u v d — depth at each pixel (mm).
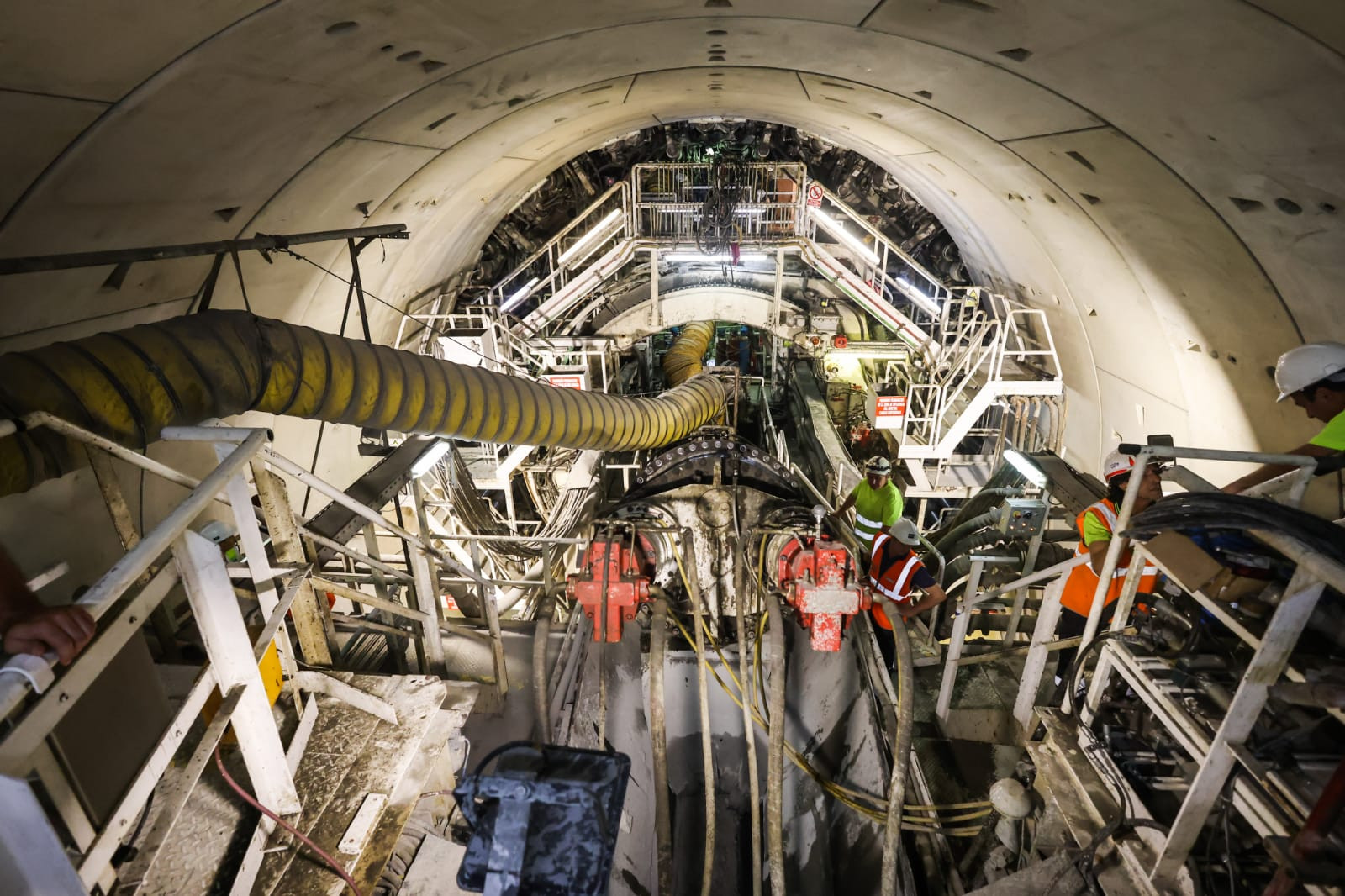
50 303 4676
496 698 4676
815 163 14289
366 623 4602
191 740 2984
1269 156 4414
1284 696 2236
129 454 2641
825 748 5082
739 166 12570
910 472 10727
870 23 5000
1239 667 2783
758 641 5016
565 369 12156
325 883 2479
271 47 3932
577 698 4754
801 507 5852
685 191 13250
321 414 4664
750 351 18406
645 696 5637
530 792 1649
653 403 8633
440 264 11586
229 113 4414
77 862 1848
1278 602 2486
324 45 4172
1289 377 3227
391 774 2906
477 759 4266
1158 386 8141
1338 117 3748
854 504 6020
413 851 3422
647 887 4461
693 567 5355
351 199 7234
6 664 1597
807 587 4605
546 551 5242
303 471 3160
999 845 3650
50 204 4023
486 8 4375
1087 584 4230
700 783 5414
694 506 5992
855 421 13875
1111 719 3305
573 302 12969
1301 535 2186
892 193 13992
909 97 6695
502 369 10992
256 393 4008
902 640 4219
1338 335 5207
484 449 11484
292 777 2801
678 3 4848
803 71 6875
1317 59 3441
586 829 1640
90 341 3219
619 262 12953
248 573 2896
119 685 2311
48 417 2496
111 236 4734
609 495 12266
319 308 8344
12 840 1639
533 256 12594
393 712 3156
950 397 10492
